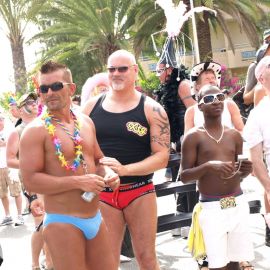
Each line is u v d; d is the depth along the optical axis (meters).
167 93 6.27
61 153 3.20
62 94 3.25
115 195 4.12
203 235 4.04
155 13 23.86
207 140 4.07
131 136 4.14
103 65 27.02
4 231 8.16
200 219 4.04
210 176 3.98
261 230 6.33
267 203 5.16
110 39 26.14
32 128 3.21
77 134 3.28
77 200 3.23
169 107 6.26
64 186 3.16
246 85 6.34
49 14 25.62
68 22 25.86
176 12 7.77
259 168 4.31
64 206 3.22
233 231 4.04
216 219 3.98
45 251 5.27
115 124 4.15
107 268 3.41
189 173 4.03
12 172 8.23
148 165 4.04
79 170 3.27
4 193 8.59
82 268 3.28
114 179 3.40
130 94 4.22
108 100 4.25
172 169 6.43
